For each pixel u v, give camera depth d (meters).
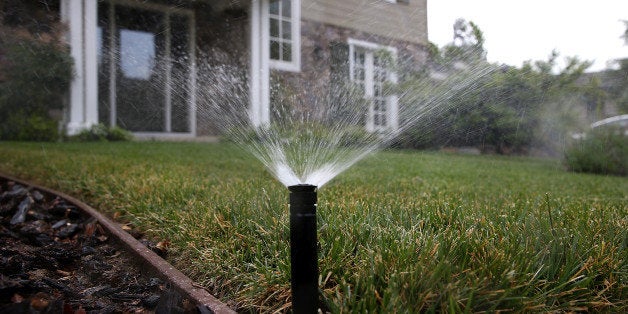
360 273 1.67
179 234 2.45
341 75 6.29
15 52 8.91
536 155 9.78
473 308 1.49
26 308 1.55
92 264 2.35
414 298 1.50
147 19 9.26
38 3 8.05
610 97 8.96
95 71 9.77
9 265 2.12
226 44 9.20
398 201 3.08
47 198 4.01
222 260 2.04
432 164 7.33
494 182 5.34
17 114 9.45
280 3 8.66
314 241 1.46
